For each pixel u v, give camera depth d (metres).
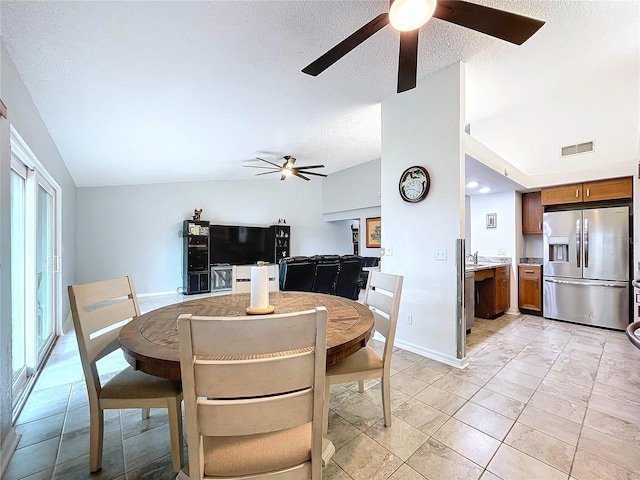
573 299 3.99
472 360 2.75
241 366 0.82
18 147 2.12
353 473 1.41
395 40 2.22
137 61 2.11
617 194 3.76
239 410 0.85
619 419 1.82
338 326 1.37
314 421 0.91
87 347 1.35
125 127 3.19
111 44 1.90
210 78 2.47
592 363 2.66
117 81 2.32
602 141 3.97
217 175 6.67
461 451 1.55
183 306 1.74
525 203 4.79
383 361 1.71
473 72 2.94
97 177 5.14
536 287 4.40
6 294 1.59
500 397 2.09
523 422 1.80
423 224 2.91
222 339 0.80
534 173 4.52
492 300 4.19
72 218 4.93
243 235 7.57
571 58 2.80
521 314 4.50
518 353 2.92
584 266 3.92
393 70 2.66
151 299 5.98
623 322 3.62
